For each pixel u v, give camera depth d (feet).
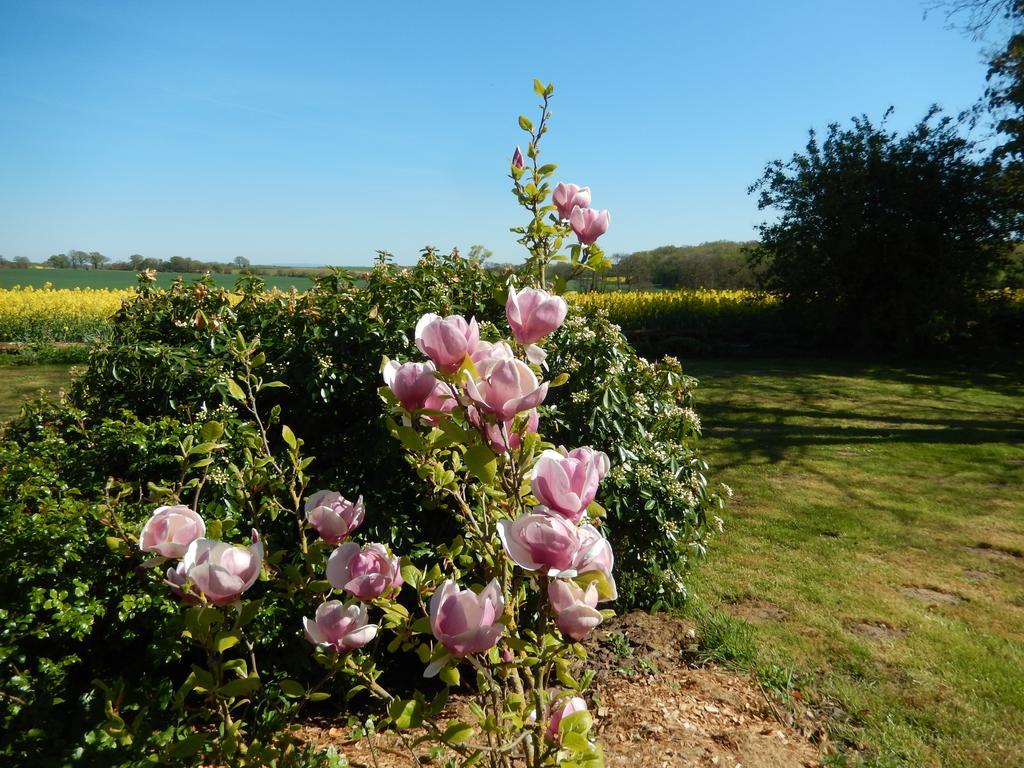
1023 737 8.89
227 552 3.50
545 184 5.28
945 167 47.50
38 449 8.77
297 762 5.77
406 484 10.53
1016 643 11.40
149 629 7.50
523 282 5.74
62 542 7.04
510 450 3.52
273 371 11.09
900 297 48.73
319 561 4.53
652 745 8.41
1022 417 30.17
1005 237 46.96
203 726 7.61
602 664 10.37
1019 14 39.99
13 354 43.62
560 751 3.79
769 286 54.29
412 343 11.21
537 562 3.07
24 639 6.97
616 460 11.53
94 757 5.46
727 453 24.47
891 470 22.36
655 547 11.64
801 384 38.96
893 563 14.92
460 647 3.09
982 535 16.61
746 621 12.02
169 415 10.59
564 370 11.62
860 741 8.77
